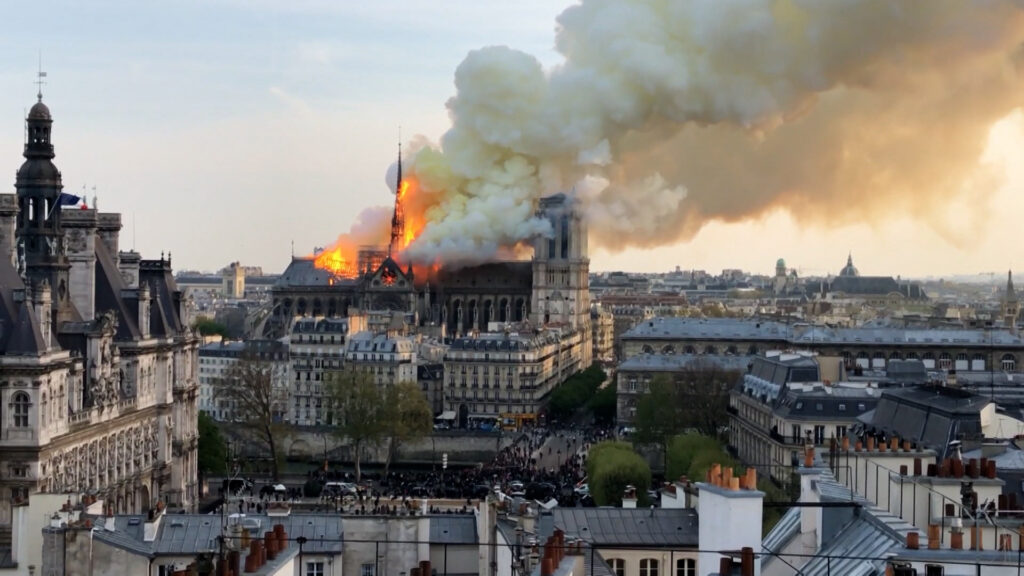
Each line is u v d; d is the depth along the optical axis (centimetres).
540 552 19475
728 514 17262
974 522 18150
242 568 17988
